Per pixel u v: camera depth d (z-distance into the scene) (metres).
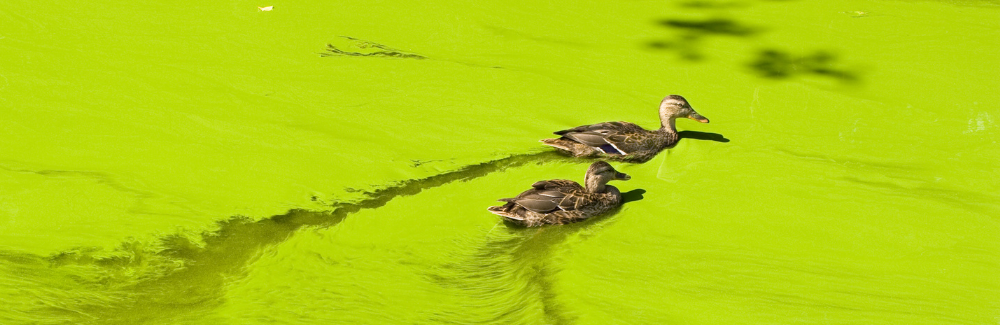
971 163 10.92
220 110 11.76
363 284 7.79
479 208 9.39
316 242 8.57
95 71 12.76
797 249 8.70
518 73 13.55
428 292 7.70
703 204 9.62
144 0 15.71
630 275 8.09
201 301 7.47
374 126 11.49
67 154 10.29
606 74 13.70
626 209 9.48
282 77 12.97
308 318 7.16
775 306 7.58
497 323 7.15
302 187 9.73
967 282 8.12
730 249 8.65
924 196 9.95
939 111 12.61
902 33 15.60
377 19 15.48
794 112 12.52
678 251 8.59
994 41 15.22
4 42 13.55
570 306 7.46
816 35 15.45
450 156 10.71
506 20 15.74
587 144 10.73
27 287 7.48
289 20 15.22
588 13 16.23
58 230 8.56
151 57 13.41
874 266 8.40
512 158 10.73
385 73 13.31
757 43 15.09
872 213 9.49
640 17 16.14
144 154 10.39
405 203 9.45
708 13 16.44
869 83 13.59
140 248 8.30
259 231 8.73
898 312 7.54
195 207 9.16
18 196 9.20
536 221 8.98
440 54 14.20
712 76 13.76
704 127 11.95
